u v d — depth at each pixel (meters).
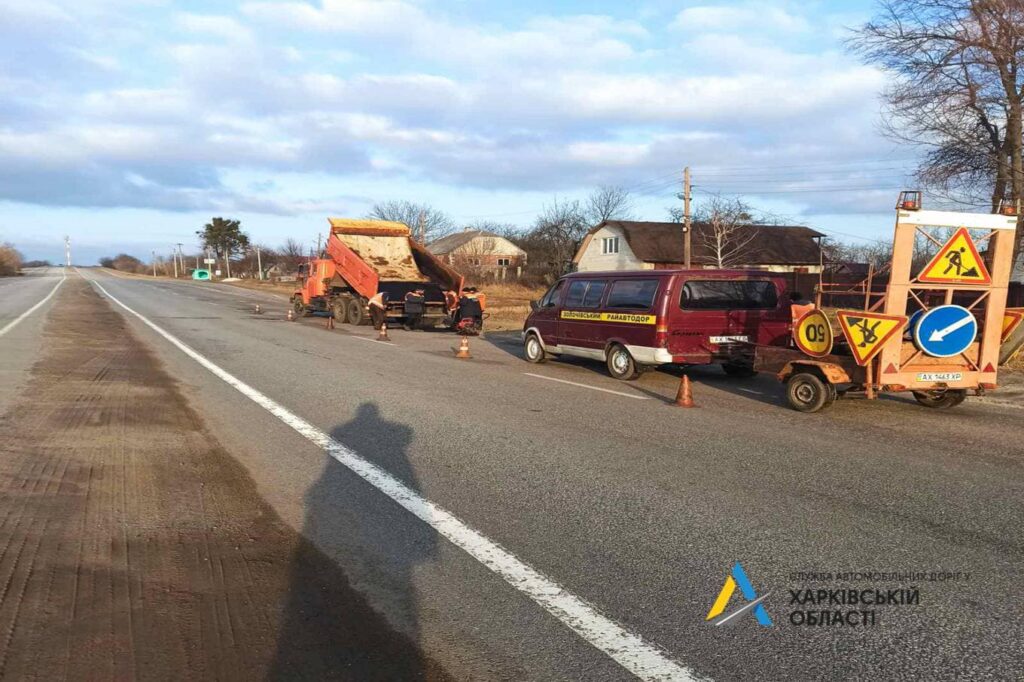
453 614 3.59
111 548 4.30
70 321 22.11
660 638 3.38
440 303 22.89
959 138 18.73
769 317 12.12
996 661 3.23
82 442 6.85
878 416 9.05
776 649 3.30
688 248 35.44
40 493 5.28
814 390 9.13
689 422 8.47
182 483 5.66
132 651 3.15
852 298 12.74
